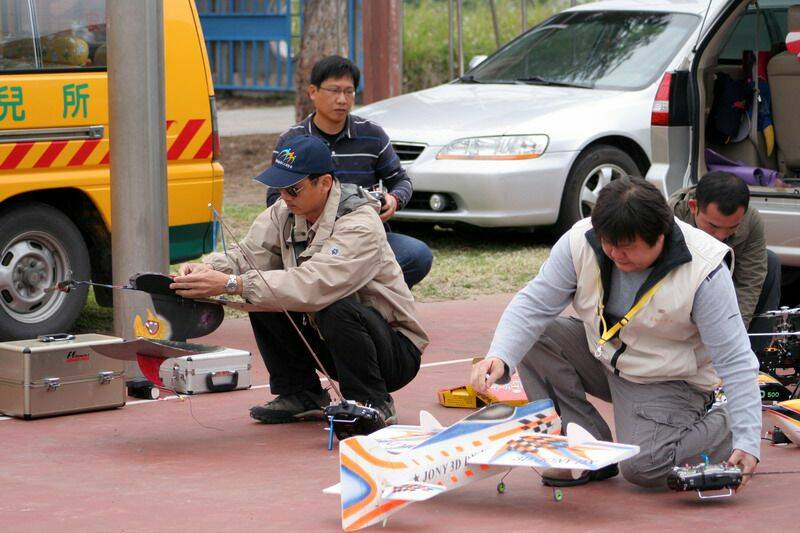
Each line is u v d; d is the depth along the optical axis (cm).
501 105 1412
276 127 2605
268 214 713
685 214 743
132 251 808
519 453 536
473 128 1362
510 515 562
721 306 557
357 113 1468
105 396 768
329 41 2005
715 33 1017
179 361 763
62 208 981
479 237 1476
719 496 581
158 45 809
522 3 1919
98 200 963
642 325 570
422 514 563
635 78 1445
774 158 1081
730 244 738
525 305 588
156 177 812
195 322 695
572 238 581
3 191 911
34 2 930
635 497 589
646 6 1534
